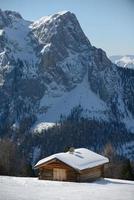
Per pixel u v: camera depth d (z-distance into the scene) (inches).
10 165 3609.7
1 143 4397.1
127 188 1851.6
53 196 1471.5
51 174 2600.9
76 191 1670.8
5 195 1445.6
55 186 1878.7
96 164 2691.9
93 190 1729.8
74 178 2532.0
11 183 1914.4
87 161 2664.9
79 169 2502.5
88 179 2603.3
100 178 2728.8
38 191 1609.3
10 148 4335.6
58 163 2586.1
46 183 2027.6
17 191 1573.6
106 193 1608.0
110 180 2632.9
